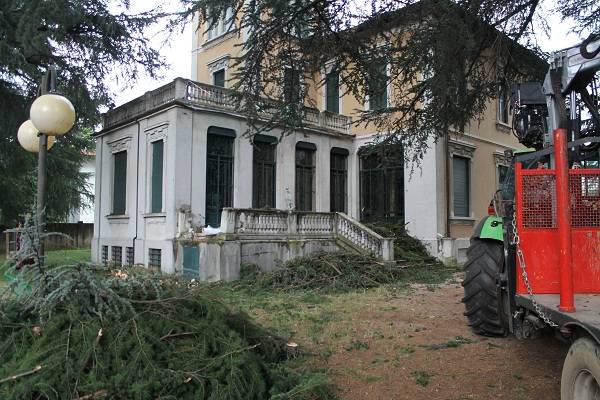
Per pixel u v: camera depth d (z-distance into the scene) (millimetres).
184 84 14758
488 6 6203
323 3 6086
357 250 14602
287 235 13914
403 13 6414
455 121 8297
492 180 20312
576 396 3139
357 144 19438
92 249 18922
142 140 16156
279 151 17047
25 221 4156
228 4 5746
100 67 16922
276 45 6422
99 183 18859
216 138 15508
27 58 15023
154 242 15023
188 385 3557
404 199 17938
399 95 8430
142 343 3633
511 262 4641
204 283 4859
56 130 5348
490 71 7871
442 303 9133
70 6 14102
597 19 7645
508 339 6098
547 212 4066
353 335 6492
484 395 4336
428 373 4926
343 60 6980
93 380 3355
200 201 14805
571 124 4746
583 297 3889
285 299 9781
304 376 4320
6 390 3279
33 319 3939
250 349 4266
